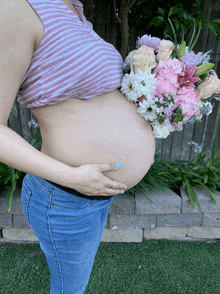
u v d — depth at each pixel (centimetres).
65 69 66
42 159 65
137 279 175
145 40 93
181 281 174
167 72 81
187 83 87
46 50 64
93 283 170
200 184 224
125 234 212
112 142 83
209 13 254
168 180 230
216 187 227
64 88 68
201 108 97
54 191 81
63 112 75
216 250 207
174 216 208
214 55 266
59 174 67
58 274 95
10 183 218
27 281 170
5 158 61
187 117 93
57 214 82
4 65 56
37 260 190
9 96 60
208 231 214
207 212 207
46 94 68
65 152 78
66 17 68
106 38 265
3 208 194
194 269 185
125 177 92
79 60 68
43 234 88
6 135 60
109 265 187
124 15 241
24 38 58
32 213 87
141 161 95
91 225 91
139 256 198
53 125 77
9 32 55
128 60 90
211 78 93
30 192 86
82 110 77
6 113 61
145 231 214
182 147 302
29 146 65
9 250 201
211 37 259
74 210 83
